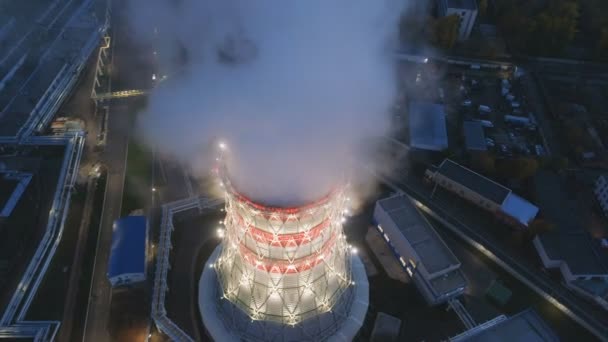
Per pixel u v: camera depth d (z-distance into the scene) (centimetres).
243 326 5019
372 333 5491
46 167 7369
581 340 5728
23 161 7375
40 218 6625
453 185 7281
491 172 7650
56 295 5816
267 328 4884
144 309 5666
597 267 6153
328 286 5012
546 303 6091
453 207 7188
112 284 5806
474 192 7062
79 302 5759
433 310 5903
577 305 5975
